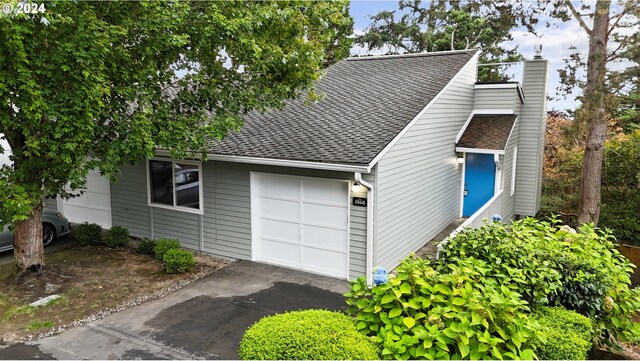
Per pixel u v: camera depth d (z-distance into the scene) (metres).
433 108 10.55
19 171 6.86
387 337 3.93
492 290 4.10
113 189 12.03
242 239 9.95
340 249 8.72
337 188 8.59
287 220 9.34
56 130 6.27
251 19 7.37
